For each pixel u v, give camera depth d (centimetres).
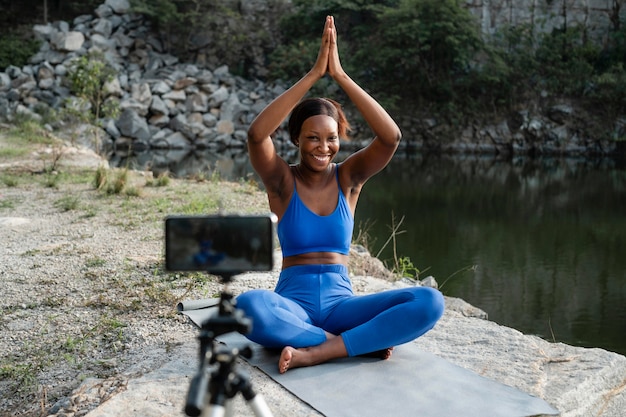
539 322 683
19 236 642
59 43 2550
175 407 280
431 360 324
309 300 322
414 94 2741
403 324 306
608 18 2972
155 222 711
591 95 2691
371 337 309
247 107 2594
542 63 2788
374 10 2825
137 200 845
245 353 177
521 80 2734
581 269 897
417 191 1614
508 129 2673
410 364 318
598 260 948
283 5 3005
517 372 320
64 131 2133
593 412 313
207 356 164
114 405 279
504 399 287
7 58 2542
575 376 321
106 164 1236
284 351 302
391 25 2703
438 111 2684
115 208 790
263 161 311
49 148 1409
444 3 2642
